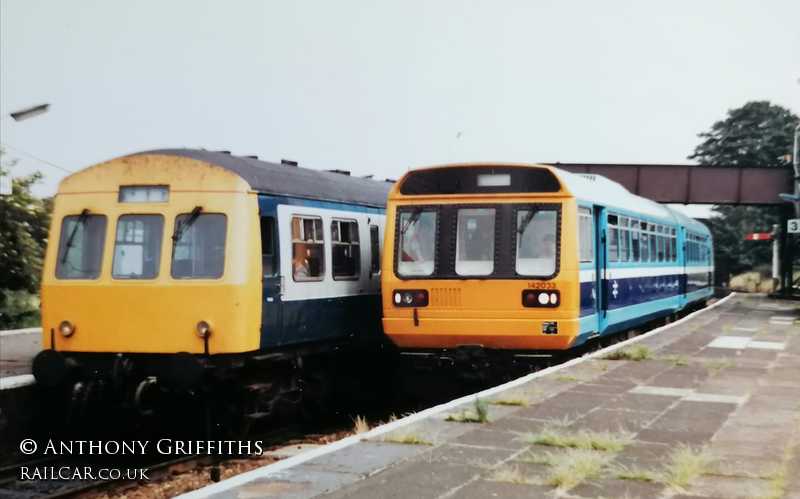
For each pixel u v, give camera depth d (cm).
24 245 2461
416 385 1583
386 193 1622
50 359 1150
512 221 1291
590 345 1644
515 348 1294
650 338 1939
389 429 880
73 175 1202
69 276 1180
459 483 678
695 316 2830
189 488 961
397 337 1337
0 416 1126
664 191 4388
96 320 1158
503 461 749
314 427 1355
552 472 704
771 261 7369
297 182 1286
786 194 4122
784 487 659
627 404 1035
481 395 1077
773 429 884
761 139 7869
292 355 1259
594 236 1459
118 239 1166
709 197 4375
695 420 934
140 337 1138
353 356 1573
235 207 1130
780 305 3644
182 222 1141
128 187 1172
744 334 2061
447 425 904
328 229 1342
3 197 2417
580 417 951
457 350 1304
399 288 1323
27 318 2444
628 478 685
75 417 1166
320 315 1305
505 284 1277
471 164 1317
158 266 1140
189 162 1149
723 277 7256
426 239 1321
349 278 1405
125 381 1151
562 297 1263
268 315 1168
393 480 688
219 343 1111
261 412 1211
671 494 640
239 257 1121
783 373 1327
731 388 1169
